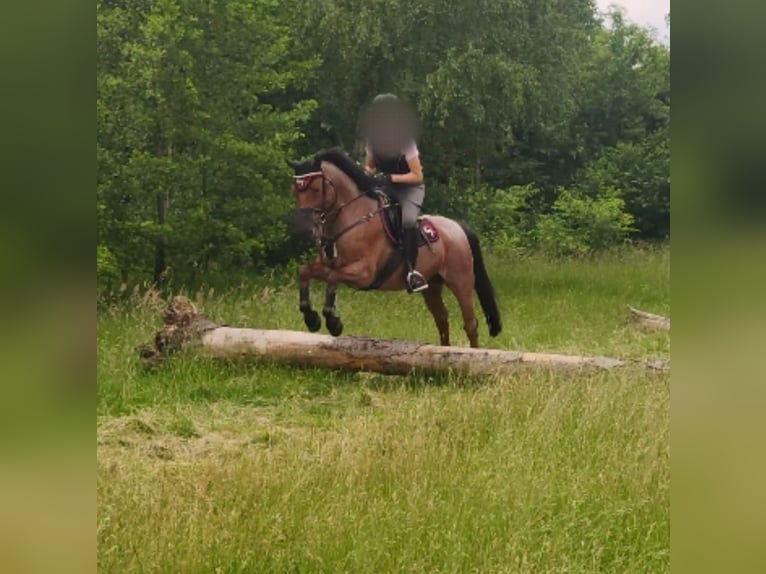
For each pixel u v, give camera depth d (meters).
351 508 4.67
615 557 4.26
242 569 4.04
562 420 6.54
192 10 15.15
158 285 15.30
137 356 9.45
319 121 20.88
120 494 4.59
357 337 9.21
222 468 5.28
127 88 14.27
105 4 14.59
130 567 3.87
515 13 18.58
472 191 21.66
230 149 15.31
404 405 7.34
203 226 15.12
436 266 9.92
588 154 30.66
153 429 7.30
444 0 18.27
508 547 4.17
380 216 9.45
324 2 18.00
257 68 16.20
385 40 18.11
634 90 31.25
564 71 20.23
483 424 6.76
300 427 7.71
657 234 28.62
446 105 18.30
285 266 19.59
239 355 9.27
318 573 4.09
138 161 14.24
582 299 16.53
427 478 5.14
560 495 4.89
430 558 4.20
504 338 11.99
